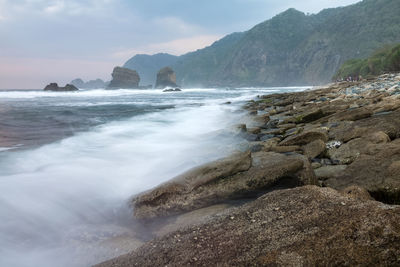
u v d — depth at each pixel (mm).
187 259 2576
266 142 7484
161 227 3967
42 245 3584
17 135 10641
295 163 4715
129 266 2695
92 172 5906
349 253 2199
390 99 10461
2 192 4809
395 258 2049
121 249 3359
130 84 162875
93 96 51969
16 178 5473
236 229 2896
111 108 23281
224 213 3420
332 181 4691
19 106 25391
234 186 4559
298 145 7102
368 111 8797
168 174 5523
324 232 2482
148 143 8664
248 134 9148
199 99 36938
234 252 2518
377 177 4281
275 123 11961
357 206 2771
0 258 3318
